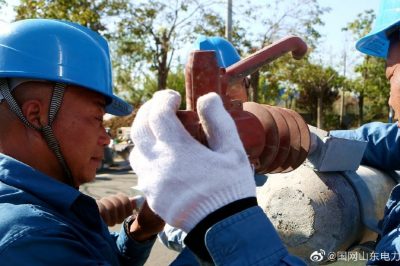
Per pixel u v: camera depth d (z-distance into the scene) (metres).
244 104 1.42
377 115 29.50
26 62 1.35
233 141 1.07
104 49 1.53
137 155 1.08
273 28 17.70
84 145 1.42
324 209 1.98
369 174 2.21
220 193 1.04
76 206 1.42
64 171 1.44
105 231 1.63
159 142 1.04
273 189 2.09
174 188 1.03
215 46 2.79
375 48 2.10
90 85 1.40
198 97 1.10
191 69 1.10
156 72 20.23
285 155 1.47
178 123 1.05
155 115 1.04
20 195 1.30
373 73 25.97
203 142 1.08
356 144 2.08
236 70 1.16
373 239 2.25
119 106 1.65
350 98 33.84
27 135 1.38
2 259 1.15
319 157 1.98
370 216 2.06
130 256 1.75
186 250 1.54
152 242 1.78
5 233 1.18
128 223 1.77
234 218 1.05
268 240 1.06
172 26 18.30
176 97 1.06
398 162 2.25
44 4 14.91
